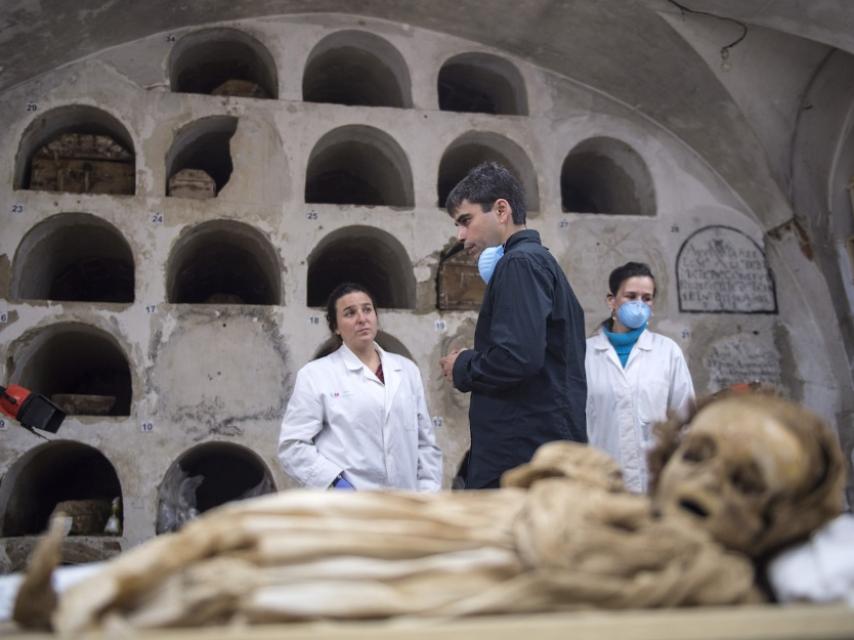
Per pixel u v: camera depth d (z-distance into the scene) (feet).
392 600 3.50
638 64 19.35
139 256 17.56
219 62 20.71
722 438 3.92
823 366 19.30
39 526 18.24
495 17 19.54
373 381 10.56
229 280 21.26
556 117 20.38
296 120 19.08
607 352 12.10
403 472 10.37
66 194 17.62
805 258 19.71
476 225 9.14
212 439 16.80
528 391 8.20
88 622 3.34
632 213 21.06
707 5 17.31
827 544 3.90
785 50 18.20
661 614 3.32
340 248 20.36
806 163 19.60
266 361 17.39
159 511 16.43
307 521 3.73
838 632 3.32
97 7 17.21
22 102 17.98
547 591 3.53
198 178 18.24
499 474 8.17
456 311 18.45
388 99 21.68
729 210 20.36
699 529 3.85
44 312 16.85
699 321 19.40
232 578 3.42
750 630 3.28
